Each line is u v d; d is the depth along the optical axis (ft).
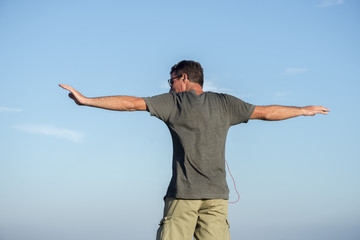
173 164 10.96
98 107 10.57
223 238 10.77
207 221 10.72
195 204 10.65
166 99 10.94
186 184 10.64
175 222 10.69
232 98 11.30
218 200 10.77
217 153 10.87
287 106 11.59
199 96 11.13
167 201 11.00
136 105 10.72
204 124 10.78
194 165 10.66
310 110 11.55
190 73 11.94
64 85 10.21
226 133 11.22
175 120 10.78
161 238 10.67
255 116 11.30
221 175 10.96
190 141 10.69
